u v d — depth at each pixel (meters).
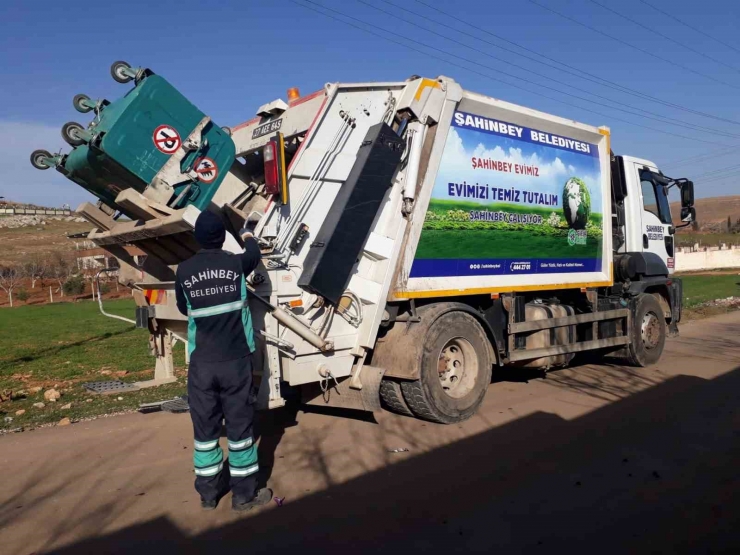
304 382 5.34
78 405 7.43
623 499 4.27
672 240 10.30
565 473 4.77
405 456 5.24
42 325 18.81
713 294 22.88
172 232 4.93
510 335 7.08
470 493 4.41
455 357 6.46
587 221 8.38
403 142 5.94
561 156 7.94
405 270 5.98
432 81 6.09
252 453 4.23
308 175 5.41
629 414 6.44
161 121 4.75
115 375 9.59
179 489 4.63
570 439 5.62
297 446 5.56
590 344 8.22
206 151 4.97
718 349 10.75
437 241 6.34
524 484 4.56
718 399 7.02
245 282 4.32
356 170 5.62
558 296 8.51
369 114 5.82
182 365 10.02
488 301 7.09
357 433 5.93
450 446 5.49
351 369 5.74
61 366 10.68
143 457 5.39
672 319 10.09
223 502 4.38
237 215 5.42
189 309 4.17
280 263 5.15
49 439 5.98
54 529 3.97
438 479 4.70
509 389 7.76
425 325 6.00
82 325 18.62
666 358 9.95
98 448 5.67
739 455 5.13
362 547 3.64
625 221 9.29
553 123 7.70
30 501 4.44
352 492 4.48
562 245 7.95
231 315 4.15
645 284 9.30
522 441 5.59
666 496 4.31
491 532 3.79
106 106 5.06
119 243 5.94
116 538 3.83
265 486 4.62
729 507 4.12
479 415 6.50
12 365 10.91
